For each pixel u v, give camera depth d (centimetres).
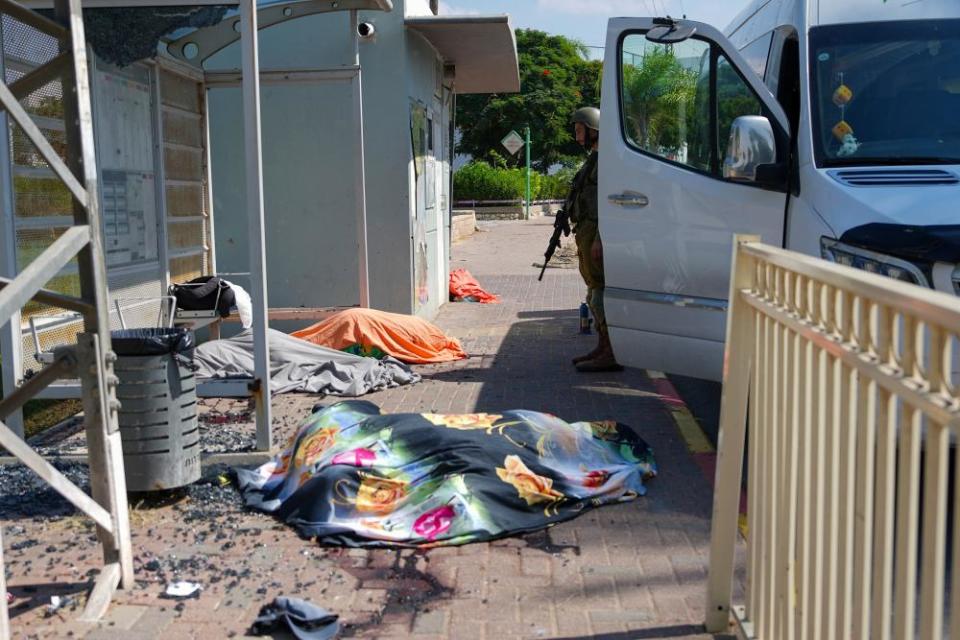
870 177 541
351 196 1003
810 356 271
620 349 693
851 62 598
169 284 791
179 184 817
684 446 620
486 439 512
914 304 201
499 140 5609
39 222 602
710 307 633
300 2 804
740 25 828
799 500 282
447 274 1373
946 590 395
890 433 221
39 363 599
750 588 340
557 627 369
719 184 619
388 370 814
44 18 367
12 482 532
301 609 368
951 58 598
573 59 5875
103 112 681
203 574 415
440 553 441
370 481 483
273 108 999
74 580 405
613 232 679
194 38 827
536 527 468
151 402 484
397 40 977
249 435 629
